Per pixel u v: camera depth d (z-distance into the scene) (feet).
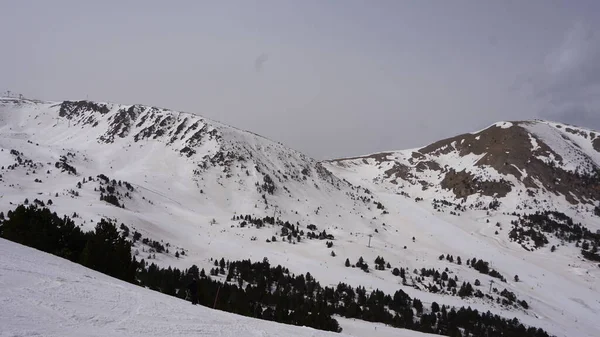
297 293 449.48
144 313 72.95
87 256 179.42
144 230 582.35
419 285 597.52
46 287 76.89
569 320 578.66
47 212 211.61
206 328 70.69
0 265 88.48
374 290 521.24
